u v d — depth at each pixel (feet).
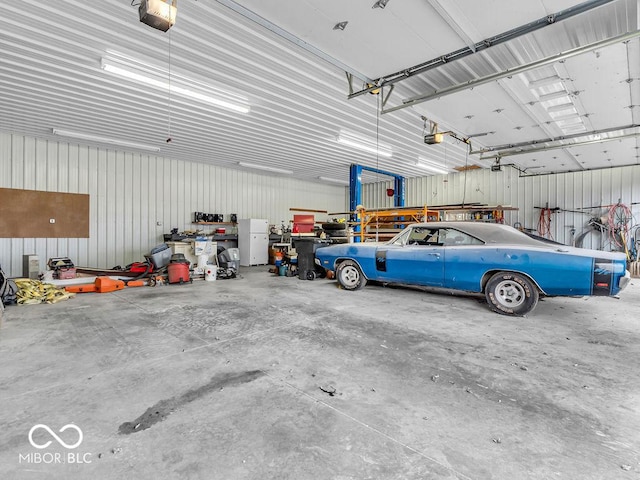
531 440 5.83
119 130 24.73
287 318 14.10
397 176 42.78
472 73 15.61
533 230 36.19
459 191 41.75
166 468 5.15
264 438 5.89
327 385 7.94
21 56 14.39
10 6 11.37
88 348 10.55
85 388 7.84
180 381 8.18
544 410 6.82
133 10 11.76
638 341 11.12
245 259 38.14
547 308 15.96
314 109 20.92
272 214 44.24
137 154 31.91
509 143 26.37
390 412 6.75
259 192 42.75
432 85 17.03
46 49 13.99
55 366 9.15
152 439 5.88
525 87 16.37
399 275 18.12
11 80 16.61
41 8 11.50
